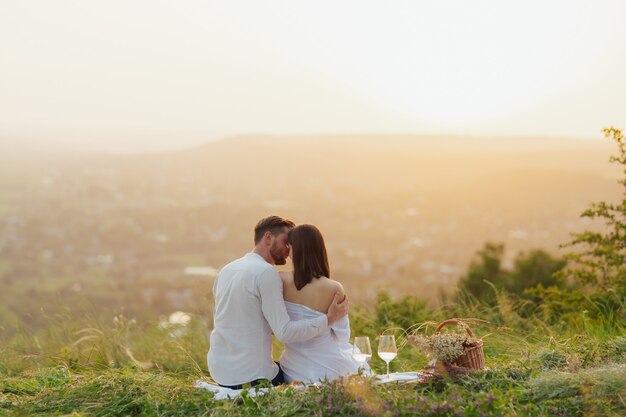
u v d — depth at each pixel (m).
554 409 3.62
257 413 3.83
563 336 6.19
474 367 4.30
